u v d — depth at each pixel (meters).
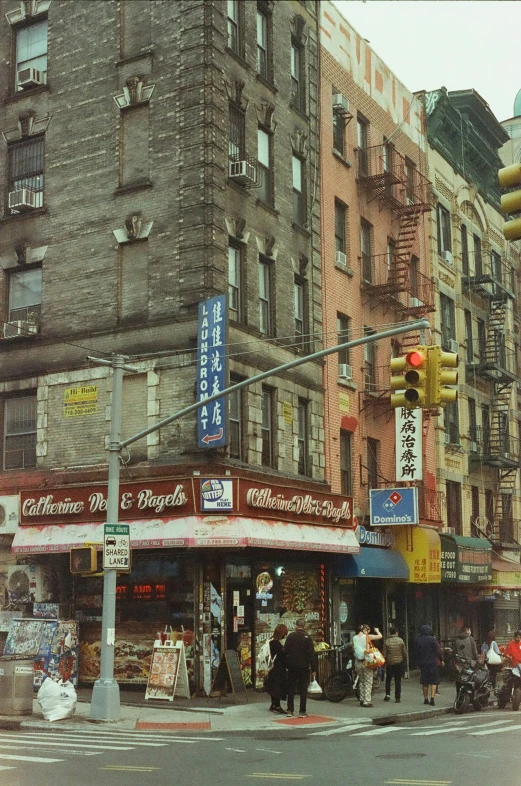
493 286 42.47
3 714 18.09
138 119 25.03
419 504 31.64
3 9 27.88
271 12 27.56
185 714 19.19
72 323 25.12
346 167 31.02
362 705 21.52
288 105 27.94
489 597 37.19
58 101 26.45
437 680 22.47
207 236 23.31
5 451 25.94
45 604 24.09
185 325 23.19
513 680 22.66
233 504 21.64
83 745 14.50
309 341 27.36
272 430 25.47
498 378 41.22
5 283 26.67
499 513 40.75
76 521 23.31
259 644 24.00
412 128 36.66
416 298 33.66
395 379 15.43
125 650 23.16
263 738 16.02
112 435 19.17
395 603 30.89
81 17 26.44
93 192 25.34
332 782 10.70
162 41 24.88
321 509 25.34
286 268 26.75
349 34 32.31
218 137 24.11
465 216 40.97
